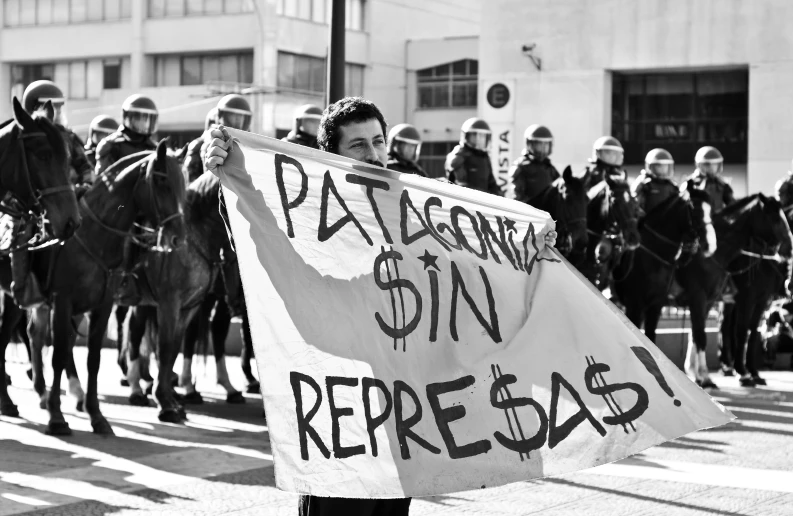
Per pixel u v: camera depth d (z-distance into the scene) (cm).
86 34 5653
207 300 1461
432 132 5875
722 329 1972
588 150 4200
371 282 444
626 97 4438
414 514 831
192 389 1486
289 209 439
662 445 1174
